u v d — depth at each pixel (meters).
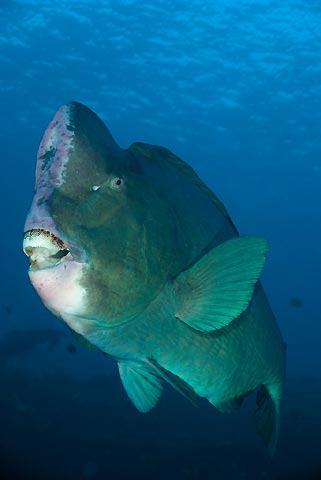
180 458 9.99
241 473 9.34
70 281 1.61
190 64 36.44
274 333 2.63
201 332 2.09
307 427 12.97
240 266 1.89
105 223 1.69
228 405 2.35
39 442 11.17
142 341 1.92
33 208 1.61
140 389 2.23
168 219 1.94
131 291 1.74
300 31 32.75
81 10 32.44
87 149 1.71
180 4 31.27
